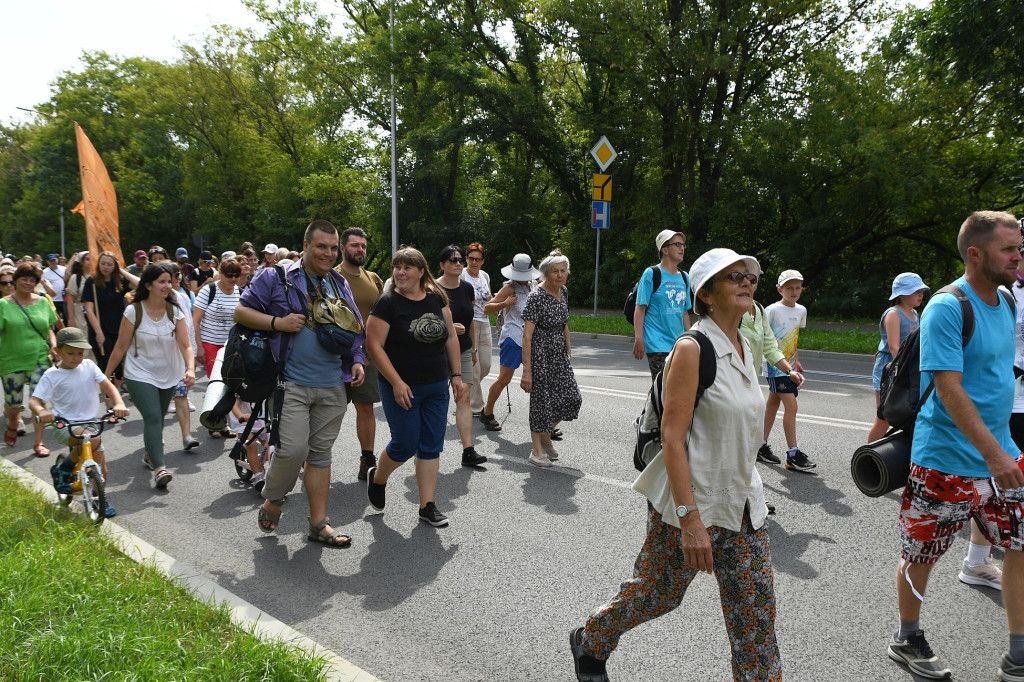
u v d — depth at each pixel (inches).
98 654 117.4
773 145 847.1
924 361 119.3
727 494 100.7
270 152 1505.9
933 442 123.8
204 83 1542.8
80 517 195.9
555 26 886.4
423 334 191.8
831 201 860.6
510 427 319.3
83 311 376.2
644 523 201.9
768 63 856.9
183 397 286.7
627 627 111.5
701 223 930.7
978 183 864.9
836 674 126.8
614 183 1016.9
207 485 243.0
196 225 1818.4
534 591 160.9
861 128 801.6
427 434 200.2
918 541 126.2
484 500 222.7
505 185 1167.6
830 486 229.6
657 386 103.9
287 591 162.1
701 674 127.2
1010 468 112.0
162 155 1823.3
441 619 148.6
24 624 126.6
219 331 320.2
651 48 799.7
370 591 161.8
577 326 762.8
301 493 234.2
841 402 368.2
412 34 976.9
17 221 2386.8
